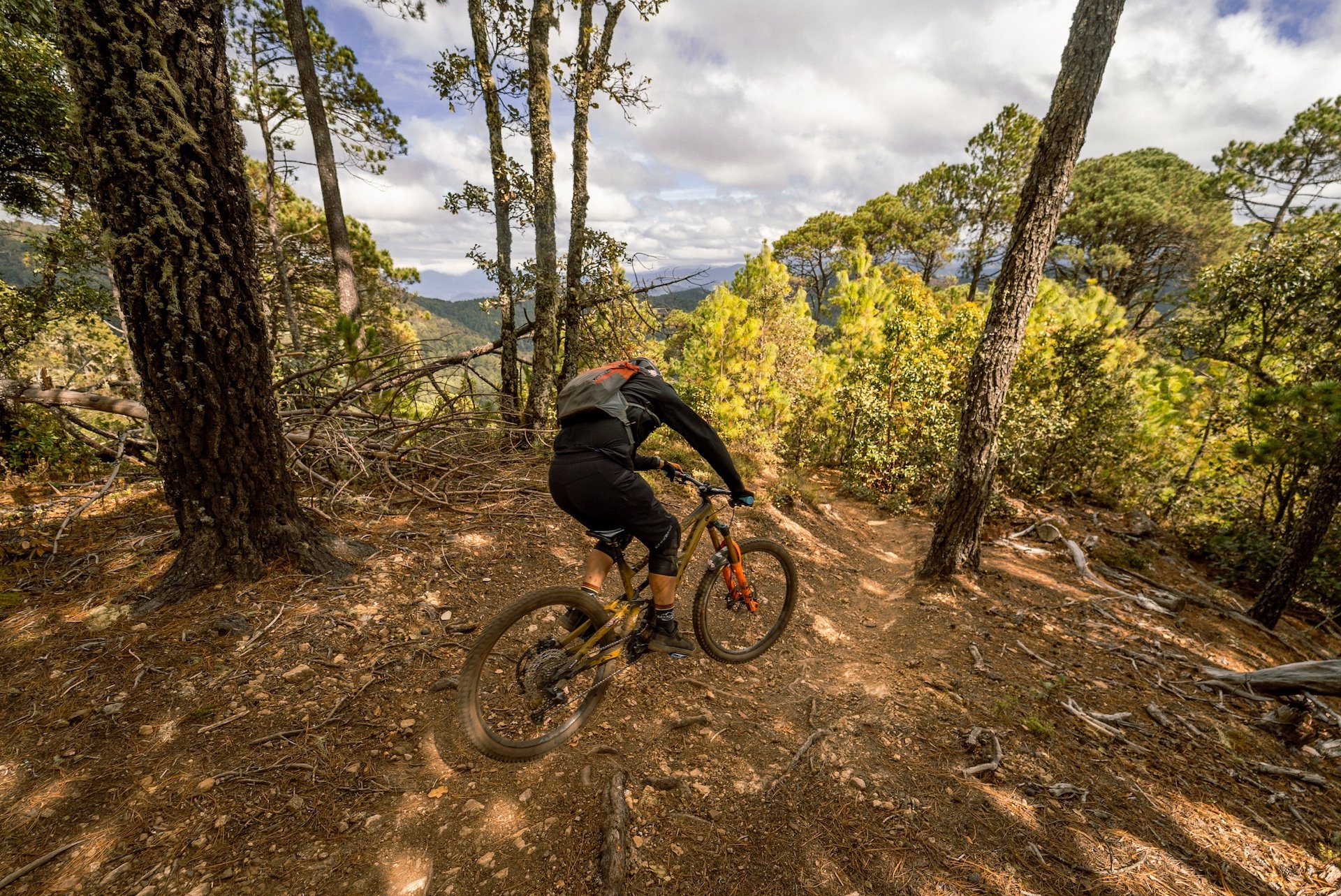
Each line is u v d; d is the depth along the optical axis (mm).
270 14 12828
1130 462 11141
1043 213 5098
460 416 6656
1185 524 10430
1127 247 30625
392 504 5098
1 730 2377
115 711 2512
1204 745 3404
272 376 3553
